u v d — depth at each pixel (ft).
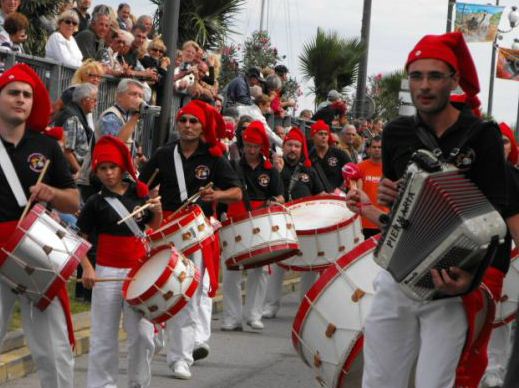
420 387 17.92
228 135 49.55
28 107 21.52
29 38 55.21
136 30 48.52
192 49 53.06
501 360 28.58
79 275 37.86
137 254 26.40
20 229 21.29
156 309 25.71
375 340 18.33
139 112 38.63
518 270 28.09
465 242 16.79
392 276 17.71
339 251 39.58
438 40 17.99
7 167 21.57
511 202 18.40
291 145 46.11
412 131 18.38
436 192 16.99
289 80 90.63
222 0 71.36
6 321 22.11
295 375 31.63
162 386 28.96
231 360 33.65
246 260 36.37
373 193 42.34
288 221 36.58
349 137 60.70
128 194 26.91
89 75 39.40
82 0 49.21
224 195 31.01
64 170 22.24
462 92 19.67
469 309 17.72
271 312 44.06
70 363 22.39
